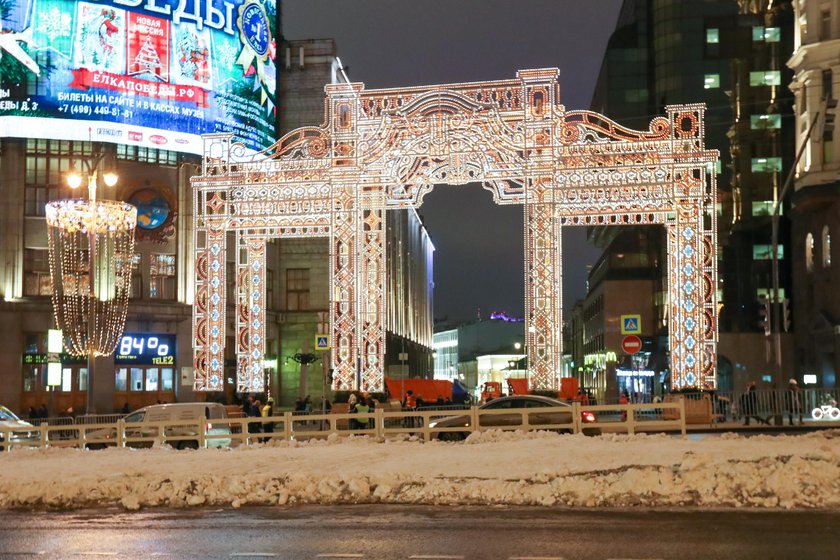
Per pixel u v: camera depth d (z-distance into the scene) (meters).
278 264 65.69
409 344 87.00
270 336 64.06
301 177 40.41
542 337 37.81
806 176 59.88
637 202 37.94
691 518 14.34
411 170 39.34
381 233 40.00
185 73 59.38
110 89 57.06
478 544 12.59
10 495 17.23
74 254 55.03
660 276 79.12
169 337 58.22
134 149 57.84
